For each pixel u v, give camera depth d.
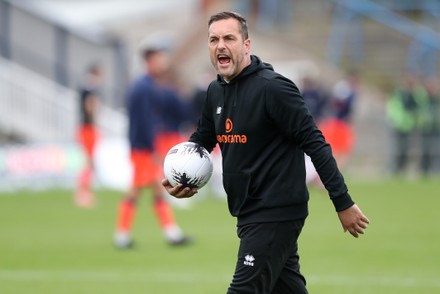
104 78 93.00
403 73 108.38
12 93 92.31
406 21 112.12
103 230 54.53
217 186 74.19
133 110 45.88
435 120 89.62
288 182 22.22
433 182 83.38
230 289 22.12
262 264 22.02
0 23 95.69
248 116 22.31
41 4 119.75
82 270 40.38
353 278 37.78
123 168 80.94
